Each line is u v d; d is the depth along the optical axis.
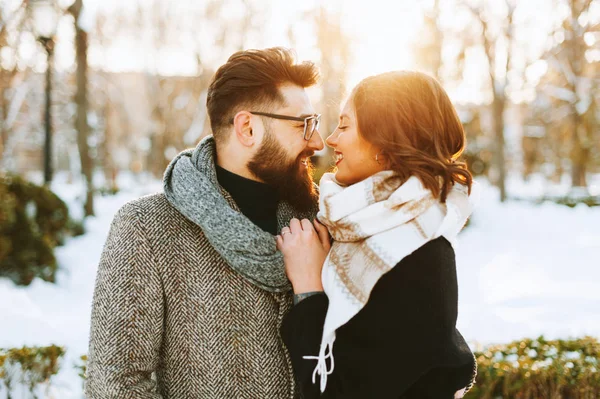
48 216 9.30
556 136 30.95
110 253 1.36
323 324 1.34
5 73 15.00
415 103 1.39
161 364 1.43
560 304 6.88
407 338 1.27
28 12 12.07
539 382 2.85
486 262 10.41
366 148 1.44
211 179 1.45
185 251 1.39
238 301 1.41
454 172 1.38
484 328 5.28
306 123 1.47
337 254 1.37
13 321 5.04
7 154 25.78
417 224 1.32
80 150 13.09
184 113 33.19
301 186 1.57
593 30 23.61
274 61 1.46
